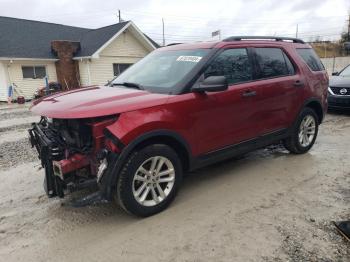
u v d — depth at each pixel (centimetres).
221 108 409
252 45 471
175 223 349
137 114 340
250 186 439
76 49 2175
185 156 396
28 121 1075
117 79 479
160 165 364
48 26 2386
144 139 340
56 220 366
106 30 2275
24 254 307
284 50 523
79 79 2219
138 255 298
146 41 2312
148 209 359
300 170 493
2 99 1959
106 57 2205
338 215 354
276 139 507
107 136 325
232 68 436
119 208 389
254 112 455
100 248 311
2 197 433
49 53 2117
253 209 373
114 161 326
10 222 365
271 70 489
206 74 402
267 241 310
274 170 496
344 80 954
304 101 539
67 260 296
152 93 379
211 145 410
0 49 1917
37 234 339
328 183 442
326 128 779
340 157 552
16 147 696
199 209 378
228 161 542
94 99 353
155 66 450
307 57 569
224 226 339
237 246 304
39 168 541
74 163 336
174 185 379
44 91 1911
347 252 291
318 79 569
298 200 392
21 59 1927
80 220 364
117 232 337
